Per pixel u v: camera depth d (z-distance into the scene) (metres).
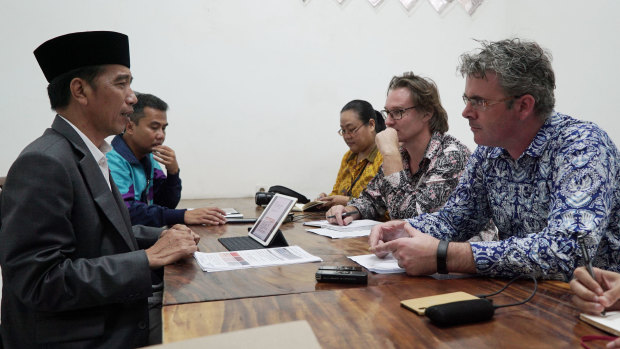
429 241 1.00
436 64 3.76
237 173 3.40
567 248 0.89
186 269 1.10
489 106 1.06
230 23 3.32
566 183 0.98
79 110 1.06
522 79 1.02
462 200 1.32
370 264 1.12
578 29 3.16
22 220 0.86
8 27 2.93
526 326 0.70
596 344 0.62
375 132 2.63
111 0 3.08
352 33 3.56
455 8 3.76
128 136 2.17
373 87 3.63
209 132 3.33
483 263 0.95
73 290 0.87
